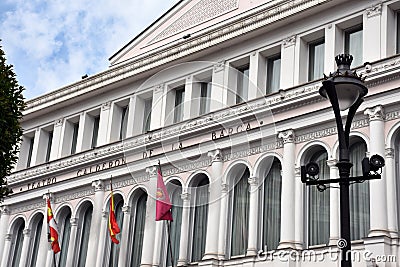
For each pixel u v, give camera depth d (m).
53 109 38.69
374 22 26.05
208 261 27.16
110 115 35.53
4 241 37.75
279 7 28.80
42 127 39.53
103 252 32.41
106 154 33.75
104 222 32.97
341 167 13.76
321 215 25.61
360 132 24.84
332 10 27.62
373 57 25.59
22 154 40.34
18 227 38.22
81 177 34.78
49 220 32.81
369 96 24.67
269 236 26.80
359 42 27.31
